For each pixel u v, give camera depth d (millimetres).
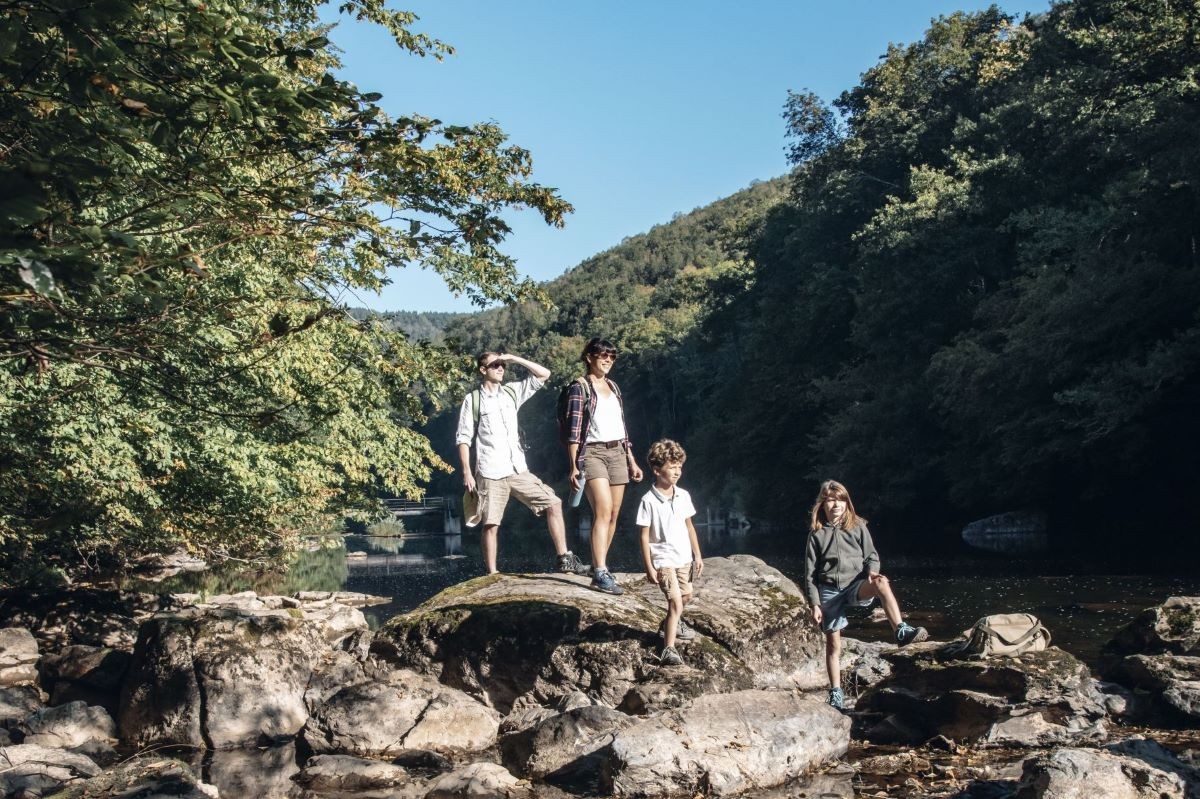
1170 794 4984
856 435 41062
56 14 3285
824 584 7633
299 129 4227
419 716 7484
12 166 3303
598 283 179000
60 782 5965
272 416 5391
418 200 5773
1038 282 29641
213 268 8781
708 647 8008
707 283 70438
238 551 21578
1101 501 33625
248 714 7965
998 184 37625
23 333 4062
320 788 6434
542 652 7992
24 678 9945
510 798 5934
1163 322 27578
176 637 8250
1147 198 27359
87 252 3238
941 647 7844
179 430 12938
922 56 53781
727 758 6008
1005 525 35000
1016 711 6816
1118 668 7887
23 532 11828
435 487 125250
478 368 9133
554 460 109938
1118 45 29219
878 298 41625
